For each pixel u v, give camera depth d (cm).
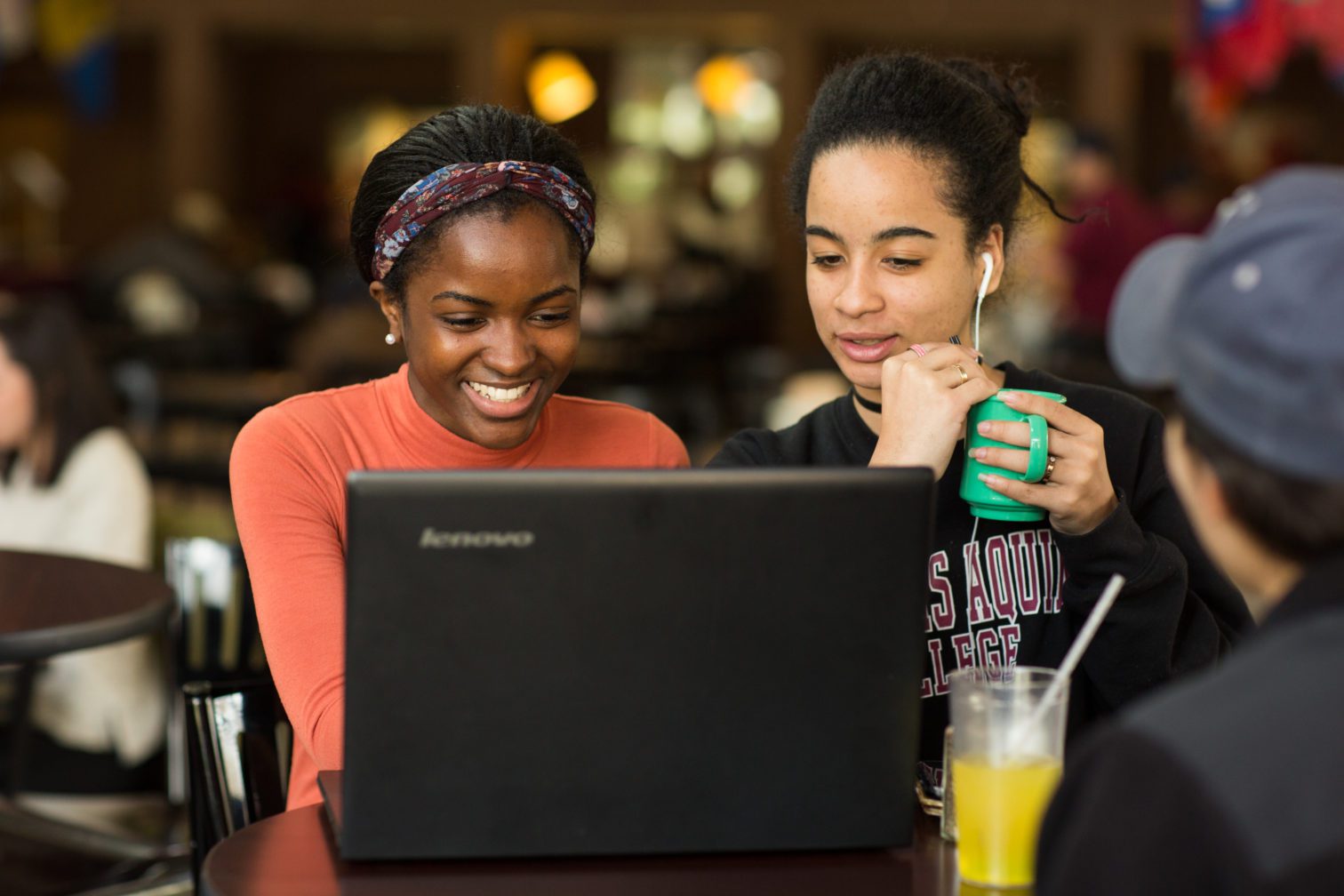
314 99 1622
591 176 212
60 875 355
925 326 197
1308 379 107
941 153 193
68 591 300
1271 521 112
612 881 143
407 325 205
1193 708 105
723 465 212
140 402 618
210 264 1110
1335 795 98
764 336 1366
